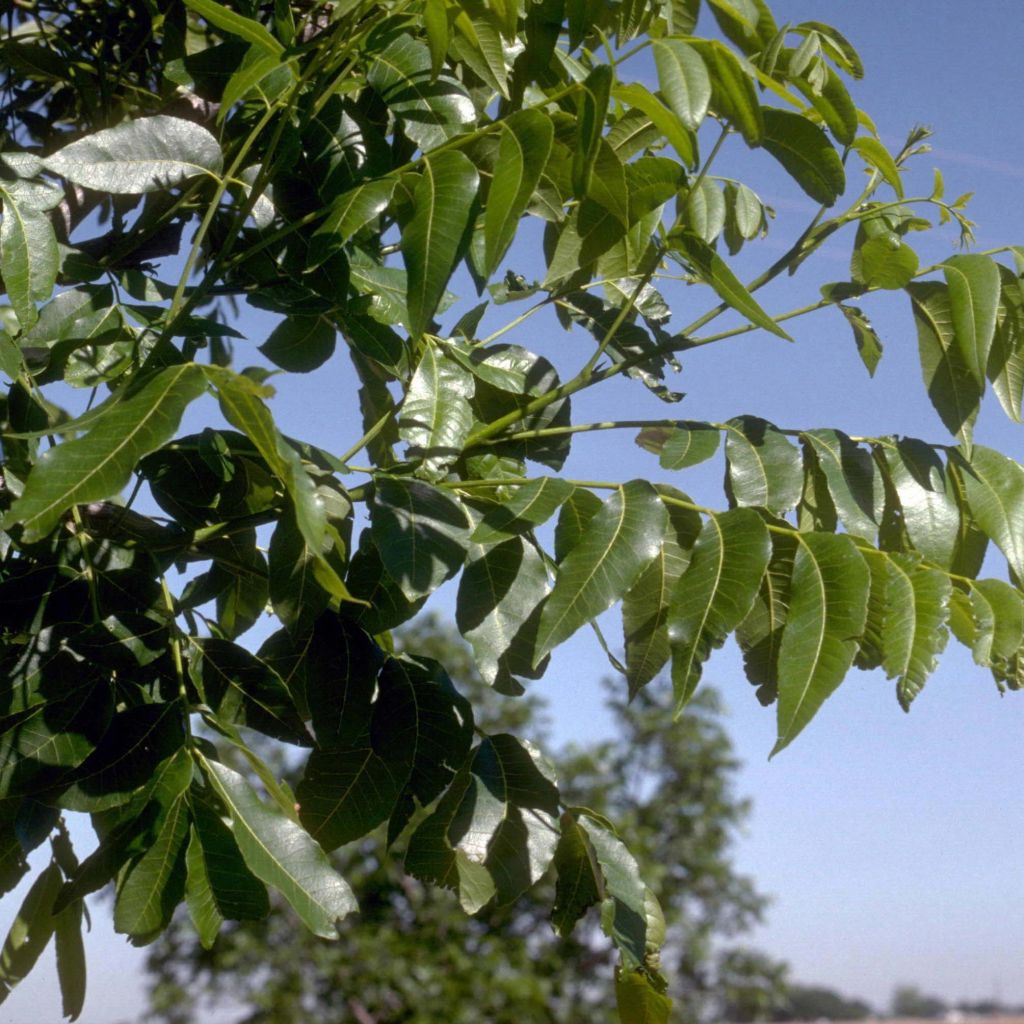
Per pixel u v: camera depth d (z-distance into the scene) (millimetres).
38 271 931
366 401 1113
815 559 827
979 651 850
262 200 980
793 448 910
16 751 805
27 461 902
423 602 884
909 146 995
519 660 867
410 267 813
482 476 1032
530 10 882
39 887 1000
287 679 917
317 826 899
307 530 691
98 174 915
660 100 880
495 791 923
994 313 888
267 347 992
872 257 945
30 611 854
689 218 955
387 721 918
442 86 951
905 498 914
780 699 801
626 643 865
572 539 878
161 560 938
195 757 820
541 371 1030
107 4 1244
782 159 933
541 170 809
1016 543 904
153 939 779
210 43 1251
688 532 873
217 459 906
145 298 998
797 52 929
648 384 1071
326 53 906
